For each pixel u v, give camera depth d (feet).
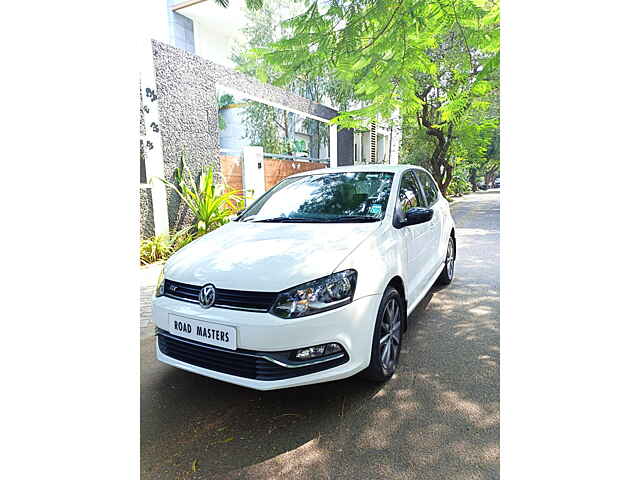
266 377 6.73
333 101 35.73
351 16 9.53
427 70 12.34
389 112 15.37
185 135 23.24
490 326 11.37
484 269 18.13
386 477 5.82
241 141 57.98
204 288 7.22
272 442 6.66
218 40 47.73
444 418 7.16
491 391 8.02
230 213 23.50
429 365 9.13
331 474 5.91
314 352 6.82
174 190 22.72
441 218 13.67
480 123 39.55
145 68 20.63
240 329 6.69
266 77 11.05
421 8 9.61
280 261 7.34
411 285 10.01
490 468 5.95
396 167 11.74
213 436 6.87
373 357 7.79
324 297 6.82
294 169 39.09
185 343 7.38
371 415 7.30
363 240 8.10
